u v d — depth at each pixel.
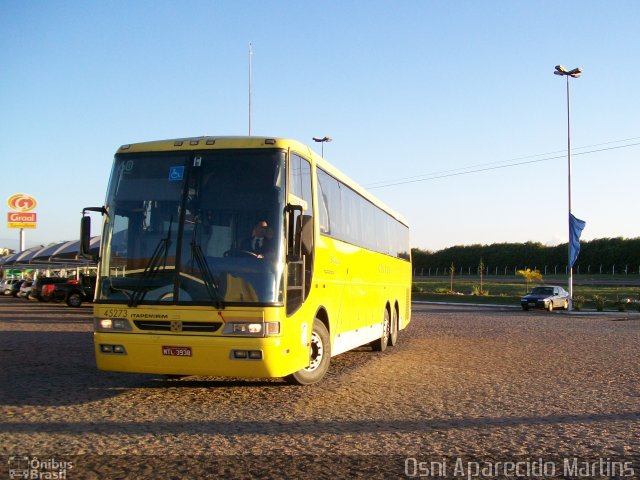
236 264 8.79
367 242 14.51
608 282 83.06
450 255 117.12
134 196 9.29
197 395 10.00
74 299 38.84
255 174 9.13
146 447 6.92
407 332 22.94
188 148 9.37
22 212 73.06
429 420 8.45
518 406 9.50
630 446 7.26
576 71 42.88
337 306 11.78
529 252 108.62
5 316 29.28
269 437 7.41
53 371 12.39
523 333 23.20
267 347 8.58
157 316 8.82
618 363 14.80
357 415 8.69
